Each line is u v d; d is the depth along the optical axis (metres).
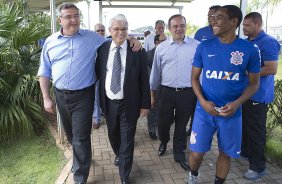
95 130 5.48
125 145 3.47
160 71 3.94
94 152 4.53
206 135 3.04
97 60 3.47
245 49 2.74
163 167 4.05
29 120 4.86
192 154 3.17
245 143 4.04
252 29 3.43
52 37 3.36
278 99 4.40
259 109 3.56
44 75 3.48
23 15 5.48
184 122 3.95
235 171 3.88
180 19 3.66
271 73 3.43
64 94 3.36
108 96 3.41
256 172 3.68
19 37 4.86
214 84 2.87
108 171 3.94
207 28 4.56
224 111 2.79
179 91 3.80
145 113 3.49
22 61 5.11
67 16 3.21
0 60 4.68
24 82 4.71
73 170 3.60
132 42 3.35
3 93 4.80
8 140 4.89
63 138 4.76
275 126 4.58
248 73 2.85
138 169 3.99
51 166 4.13
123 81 3.33
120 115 3.45
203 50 2.92
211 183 3.64
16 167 4.12
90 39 3.40
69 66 3.29
